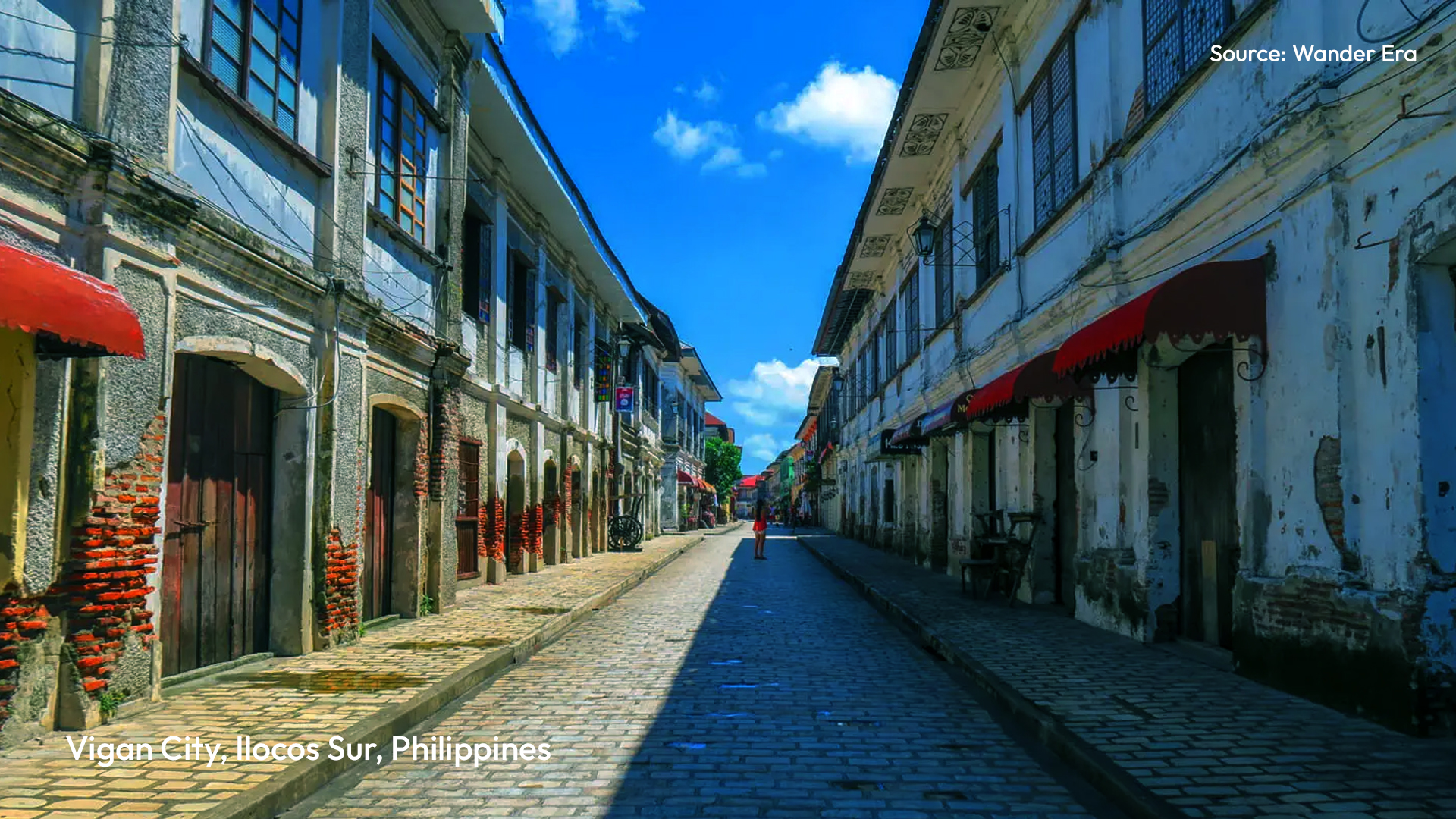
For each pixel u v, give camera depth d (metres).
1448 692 5.34
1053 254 11.55
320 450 8.53
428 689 6.85
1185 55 8.20
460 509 14.48
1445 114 5.13
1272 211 6.81
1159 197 8.66
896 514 24.70
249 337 7.38
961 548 16.61
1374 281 5.76
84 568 5.53
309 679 7.20
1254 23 6.96
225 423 7.61
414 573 11.05
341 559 8.87
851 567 20.06
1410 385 5.43
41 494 5.29
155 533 6.16
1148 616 8.79
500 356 15.98
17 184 5.01
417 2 10.94
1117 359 8.61
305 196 8.45
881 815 4.51
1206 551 8.35
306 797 4.79
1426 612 5.33
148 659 6.17
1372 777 4.64
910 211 21.11
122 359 5.81
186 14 6.61
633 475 32.12
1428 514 5.33
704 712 6.72
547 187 17.05
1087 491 10.52
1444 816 4.11
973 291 15.67
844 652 9.45
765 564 23.98
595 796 4.80
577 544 23.05
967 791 4.88
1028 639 9.23
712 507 68.62
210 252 6.74
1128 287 9.38
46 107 5.30
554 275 20.19
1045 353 10.91
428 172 11.66
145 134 5.99
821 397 55.41
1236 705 6.20
